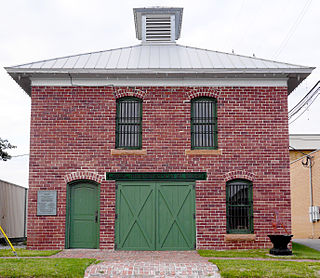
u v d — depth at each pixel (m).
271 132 15.12
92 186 14.98
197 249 14.54
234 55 16.97
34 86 15.27
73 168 14.88
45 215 14.63
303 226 25.11
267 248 14.57
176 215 14.77
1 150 22.78
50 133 15.03
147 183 14.92
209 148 15.18
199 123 15.27
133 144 15.17
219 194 14.80
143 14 19.20
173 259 12.34
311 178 23.34
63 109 15.16
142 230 14.68
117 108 15.32
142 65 15.56
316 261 12.01
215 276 10.52
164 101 15.25
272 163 14.97
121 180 14.89
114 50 17.83
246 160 14.97
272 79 15.39
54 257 12.55
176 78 15.34
